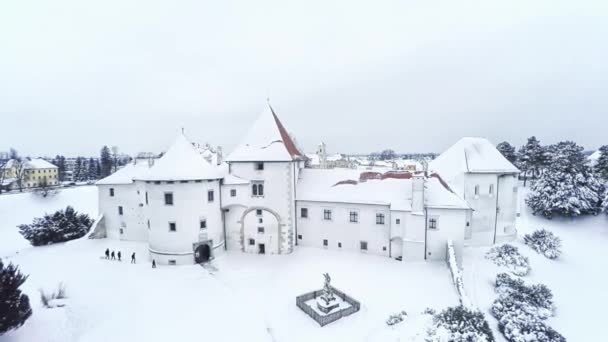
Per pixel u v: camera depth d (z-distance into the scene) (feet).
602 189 173.37
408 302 82.12
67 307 76.64
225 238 121.08
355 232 115.55
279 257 113.09
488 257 113.50
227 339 66.54
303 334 69.62
